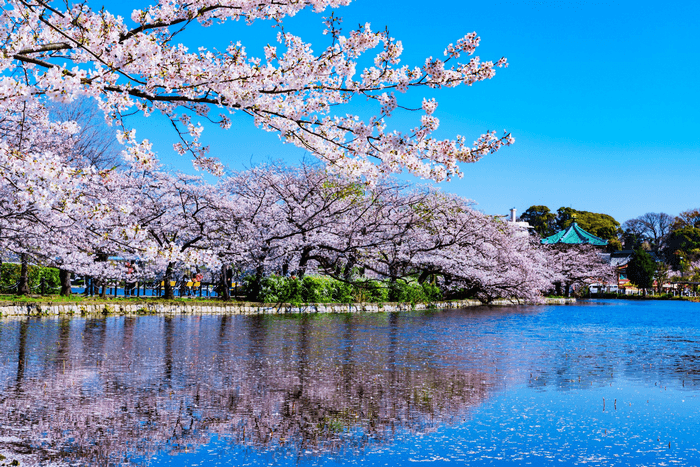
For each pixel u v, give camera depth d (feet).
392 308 82.53
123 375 23.45
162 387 21.24
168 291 71.72
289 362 28.19
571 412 18.89
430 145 17.24
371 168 17.93
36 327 41.47
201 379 23.02
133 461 13.16
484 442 15.33
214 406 18.51
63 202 17.29
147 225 65.21
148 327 44.55
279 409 18.35
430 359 30.94
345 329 47.80
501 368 28.22
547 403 20.21
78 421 16.28
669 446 15.16
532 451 14.58
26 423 15.89
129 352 30.14
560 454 14.39
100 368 24.98
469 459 13.92
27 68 15.23
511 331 51.60
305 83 16.10
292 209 75.97
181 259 20.18
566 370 28.07
